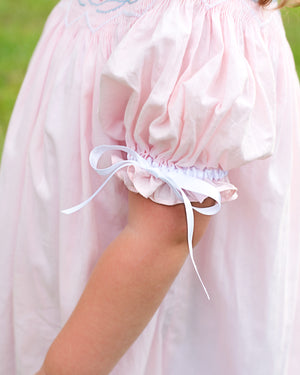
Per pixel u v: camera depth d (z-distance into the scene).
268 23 1.10
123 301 1.03
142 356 1.23
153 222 1.01
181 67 0.98
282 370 1.31
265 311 1.23
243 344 1.25
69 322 1.07
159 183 0.99
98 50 1.11
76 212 1.16
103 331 1.04
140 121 0.98
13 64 4.20
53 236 1.21
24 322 1.30
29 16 5.06
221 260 1.23
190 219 0.96
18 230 1.27
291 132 1.18
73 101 1.13
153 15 1.00
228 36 0.99
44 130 1.18
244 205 1.18
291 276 1.32
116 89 0.99
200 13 0.99
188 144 0.97
